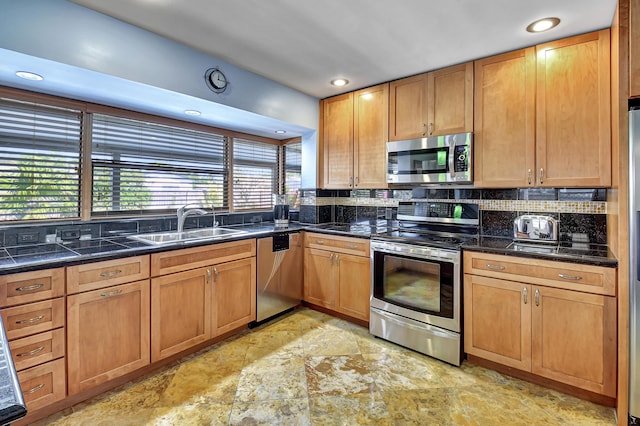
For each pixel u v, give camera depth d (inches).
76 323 70.0
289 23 78.1
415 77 109.6
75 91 85.0
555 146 84.0
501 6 70.7
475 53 93.1
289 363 89.8
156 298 83.7
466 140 96.2
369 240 109.5
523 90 88.8
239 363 89.6
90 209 96.2
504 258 81.7
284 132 141.4
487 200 106.7
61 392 68.0
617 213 71.9
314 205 140.2
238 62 100.0
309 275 129.1
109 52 74.1
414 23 78.0
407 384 80.0
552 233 89.0
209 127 127.4
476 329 87.0
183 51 88.1
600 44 78.1
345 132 130.0
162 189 114.4
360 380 81.7
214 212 129.3
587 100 79.7
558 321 74.8
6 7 60.7
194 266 92.4
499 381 81.4
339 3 70.2
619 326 66.3
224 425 65.6
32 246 82.4
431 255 92.5
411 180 107.3
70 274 68.9
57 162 89.7
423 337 94.4
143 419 67.2
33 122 85.4
